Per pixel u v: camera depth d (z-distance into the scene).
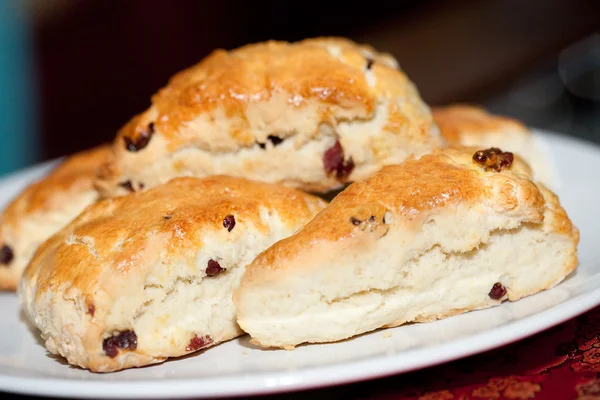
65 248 0.31
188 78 0.34
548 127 0.63
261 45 0.35
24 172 0.47
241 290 0.29
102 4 0.87
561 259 0.31
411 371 0.29
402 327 0.30
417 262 0.30
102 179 0.34
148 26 0.88
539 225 0.30
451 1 1.06
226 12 0.90
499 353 0.30
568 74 0.70
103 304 0.29
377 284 0.29
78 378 0.29
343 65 0.33
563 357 0.29
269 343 0.30
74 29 0.86
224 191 0.32
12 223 0.38
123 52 0.88
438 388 0.28
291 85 0.33
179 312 0.30
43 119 0.84
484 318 0.30
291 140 0.33
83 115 0.85
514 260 0.30
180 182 0.33
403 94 0.33
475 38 0.91
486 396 0.28
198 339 0.30
